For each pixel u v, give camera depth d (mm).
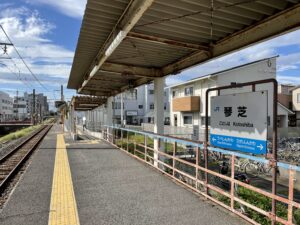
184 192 5344
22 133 29547
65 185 5859
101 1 4273
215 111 4793
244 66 21359
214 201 4754
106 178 6461
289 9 4277
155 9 4492
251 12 4566
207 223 3914
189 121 24703
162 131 8727
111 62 7965
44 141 15914
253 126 3955
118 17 4852
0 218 4113
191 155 11156
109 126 14562
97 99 18375
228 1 4199
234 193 4730
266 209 5270
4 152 13984
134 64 8281
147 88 45938
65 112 29562
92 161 8734
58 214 4266
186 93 25250
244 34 5293
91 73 8695
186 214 4242
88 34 5688
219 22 5000
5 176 7648
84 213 4301
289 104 28500
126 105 45781
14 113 97250
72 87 15695
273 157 3492
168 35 5707
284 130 19906
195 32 5520
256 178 9945
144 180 6266
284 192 8188
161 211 4367
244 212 4363
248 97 4055
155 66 8547
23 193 5320
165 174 6816
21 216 4184
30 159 9797
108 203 4738
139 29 5379
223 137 4586
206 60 6469
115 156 9797
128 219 4070
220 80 20812
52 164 8281
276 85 3592
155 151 7605
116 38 4898
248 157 3889
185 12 4613
